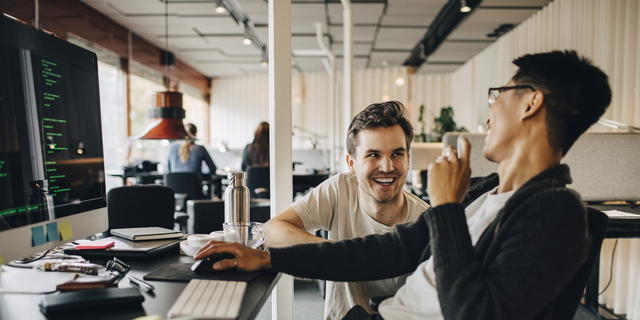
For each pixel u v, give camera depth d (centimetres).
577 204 69
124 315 68
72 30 428
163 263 104
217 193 574
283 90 143
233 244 99
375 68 831
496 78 583
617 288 281
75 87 104
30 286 83
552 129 78
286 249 98
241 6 479
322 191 131
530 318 67
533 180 77
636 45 289
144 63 605
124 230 132
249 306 74
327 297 125
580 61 78
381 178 115
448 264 71
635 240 272
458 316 68
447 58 691
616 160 230
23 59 87
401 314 85
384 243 99
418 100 827
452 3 468
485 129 567
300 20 523
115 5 466
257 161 453
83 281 80
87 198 108
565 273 67
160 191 242
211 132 896
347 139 123
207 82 888
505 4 442
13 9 333
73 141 103
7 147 82
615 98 308
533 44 470
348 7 346
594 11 352
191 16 509
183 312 67
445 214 76
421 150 321
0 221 79
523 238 69
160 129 271
